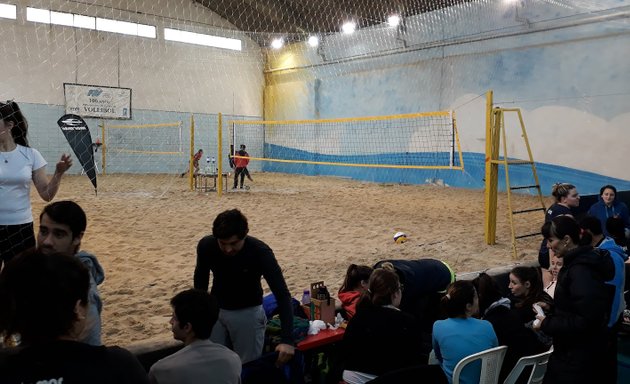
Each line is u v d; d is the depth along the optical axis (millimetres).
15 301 1095
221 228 2371
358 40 17188
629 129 11086
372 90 16922
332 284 4996
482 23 13844
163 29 17156
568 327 2275
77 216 1833
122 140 16656
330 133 18297
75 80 15648
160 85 17297
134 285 4867
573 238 2463
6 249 2799
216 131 18703
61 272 1127
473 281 3121
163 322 3848
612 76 11312
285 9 16469
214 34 18391
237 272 2564
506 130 13484
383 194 12727
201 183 13688
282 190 13297
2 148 2770
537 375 2666
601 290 2248
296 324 2998
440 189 14133
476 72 14109
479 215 9438
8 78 14617
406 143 16031
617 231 4070
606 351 2359
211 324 2154
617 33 11156
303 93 19062
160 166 17406
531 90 12898
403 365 2590
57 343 1123
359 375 2627
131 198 10938
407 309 3627
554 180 12562
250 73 19750
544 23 12453
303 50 18922
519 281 3275
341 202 11031
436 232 7773
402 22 15773
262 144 20438
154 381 2074
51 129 15352
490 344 2592
